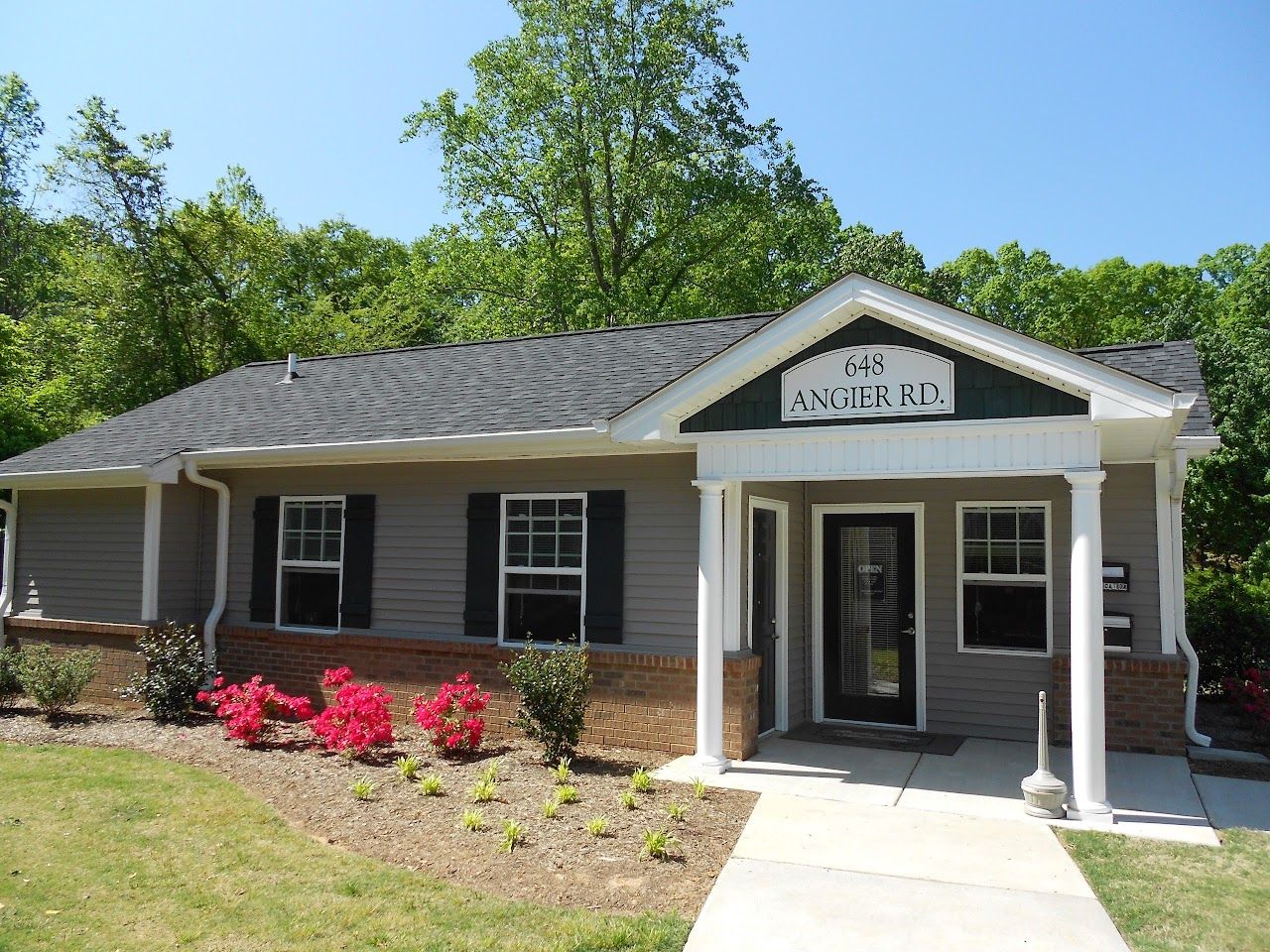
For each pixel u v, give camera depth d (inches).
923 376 284.7
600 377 410.3
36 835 253.1
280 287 1326.3
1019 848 242.1
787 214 1133.1
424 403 431.8
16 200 1237.7
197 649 418.9
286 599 447.2
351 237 1494.8
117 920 197.9
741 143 1080.8
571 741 323.3
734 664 333.4
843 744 362.3
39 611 502.3
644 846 240.7
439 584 402.9
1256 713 362.3
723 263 1095.0
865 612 409.4
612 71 1050.1
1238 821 265.7
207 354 1086.4
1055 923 197.0
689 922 196.7
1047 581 376.8
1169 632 353.1
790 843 245.1
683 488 352.5
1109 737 353.4
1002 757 342.0
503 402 404.2
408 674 401.7
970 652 387.5
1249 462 737.0
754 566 369.4
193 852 239.1
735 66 1082.7
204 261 1093.8
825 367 298.7
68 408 989.8
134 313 1014.4
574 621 374.0
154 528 452.8
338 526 435.8
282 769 317.1
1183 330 1071.0
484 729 367.9
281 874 223.6
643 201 1088.8
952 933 192.2
